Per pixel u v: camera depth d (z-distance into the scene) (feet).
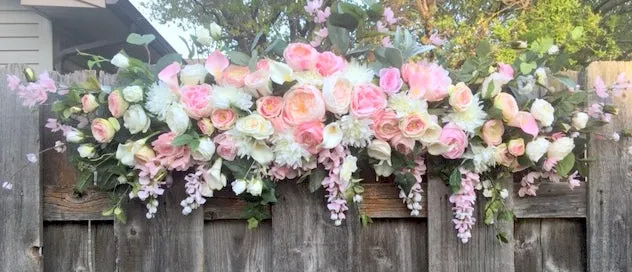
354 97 4.39
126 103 4.52
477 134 4.61
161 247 4.91
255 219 4.86
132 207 4.93
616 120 4.93
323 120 4.47
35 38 18.15
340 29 4.91
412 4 18.28
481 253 4.88
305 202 4.87
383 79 4.49
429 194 4.89
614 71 4.95
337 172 4.54
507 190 4.82
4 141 4.91
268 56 4.98
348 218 4.88
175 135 4.50
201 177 4.66
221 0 28.12
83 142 4.72
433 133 4.49
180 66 4.66
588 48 18.66
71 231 5.07
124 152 4.57
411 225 5.01
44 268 5.03
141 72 4.75
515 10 19.43
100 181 4.75
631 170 4.95
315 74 4.51
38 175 4.91
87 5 17.12
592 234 4.97
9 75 4.77
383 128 4.48
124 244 4.92
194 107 4.43
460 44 16.80
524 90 4.68
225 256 4.98
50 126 4.72
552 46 4.81
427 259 4.96
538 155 4.55
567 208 4.99
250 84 4.45
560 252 5.06
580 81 4.99
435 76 4.52
